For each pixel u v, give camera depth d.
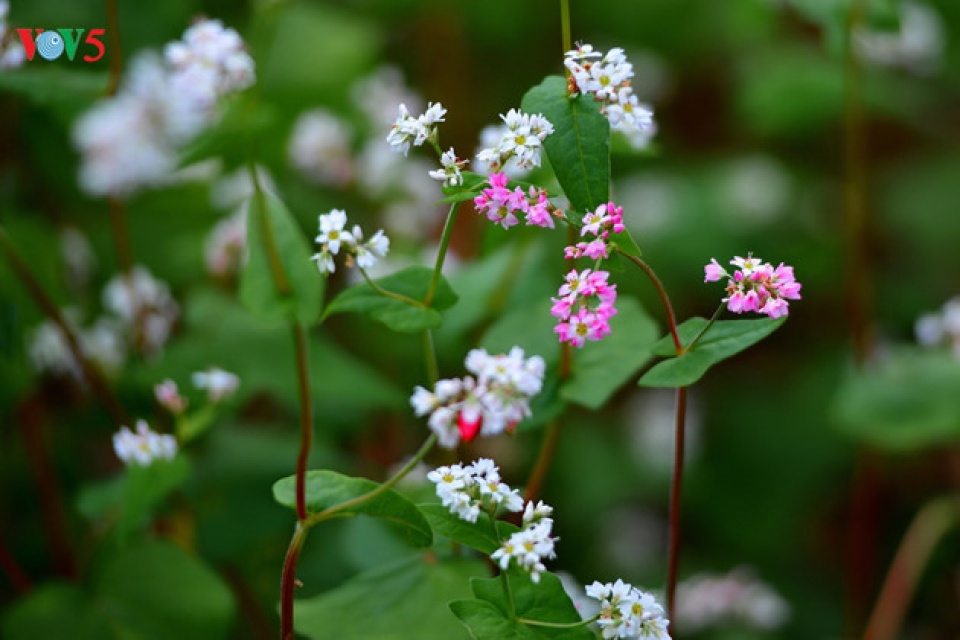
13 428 1.16
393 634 0.91
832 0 1.13
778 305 0.84
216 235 1.14
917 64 1.81
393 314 0.86
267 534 1.05
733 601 1.17
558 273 1.19
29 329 1.08
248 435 1.09
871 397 1.20
